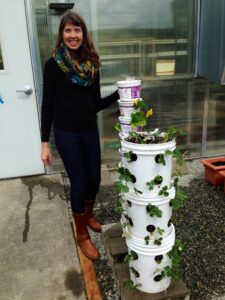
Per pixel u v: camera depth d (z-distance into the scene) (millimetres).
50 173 3404
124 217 1715
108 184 3152
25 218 2578
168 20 3217
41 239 2305
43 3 2912
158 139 1549
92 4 3027
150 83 3383
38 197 2914
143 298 1615
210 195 2887
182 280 1783
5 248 2217
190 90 3494
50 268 2018
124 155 1497
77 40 1870
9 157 3283
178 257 1606
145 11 3150
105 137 3449
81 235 2143
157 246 1557
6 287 1877
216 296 1789
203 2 3160
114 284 1899
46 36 3010
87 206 2314
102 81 3273
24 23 2936
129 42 3211
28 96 3135
